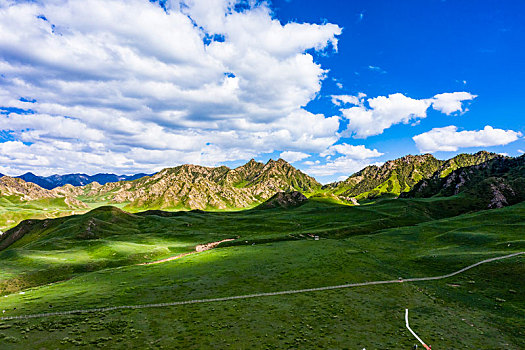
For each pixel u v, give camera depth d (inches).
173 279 2057.1
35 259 3085.6
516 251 2353.6
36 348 1024.2
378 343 1110.4
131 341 1089.4
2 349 1007.6
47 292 1812.3
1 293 2261.3
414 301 1622.8
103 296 1667.1
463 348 1098.1
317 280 1993.1
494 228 3459.6
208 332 1176.8
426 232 3937.0
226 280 2004.2
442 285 1926.7
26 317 1325.0
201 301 1572.3
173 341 1093.8
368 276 2103.8
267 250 3120.1
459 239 3174.2
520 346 1132.5
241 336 1143.6
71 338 1107.9
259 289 1800.0
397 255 2832.2
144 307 1475.1
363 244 3378.4
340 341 1117.1
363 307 1509.6
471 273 2082.9
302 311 1435.8
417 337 1172.5
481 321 1370.6
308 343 1090.7
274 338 1130.0
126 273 2343.8
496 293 1722.4
